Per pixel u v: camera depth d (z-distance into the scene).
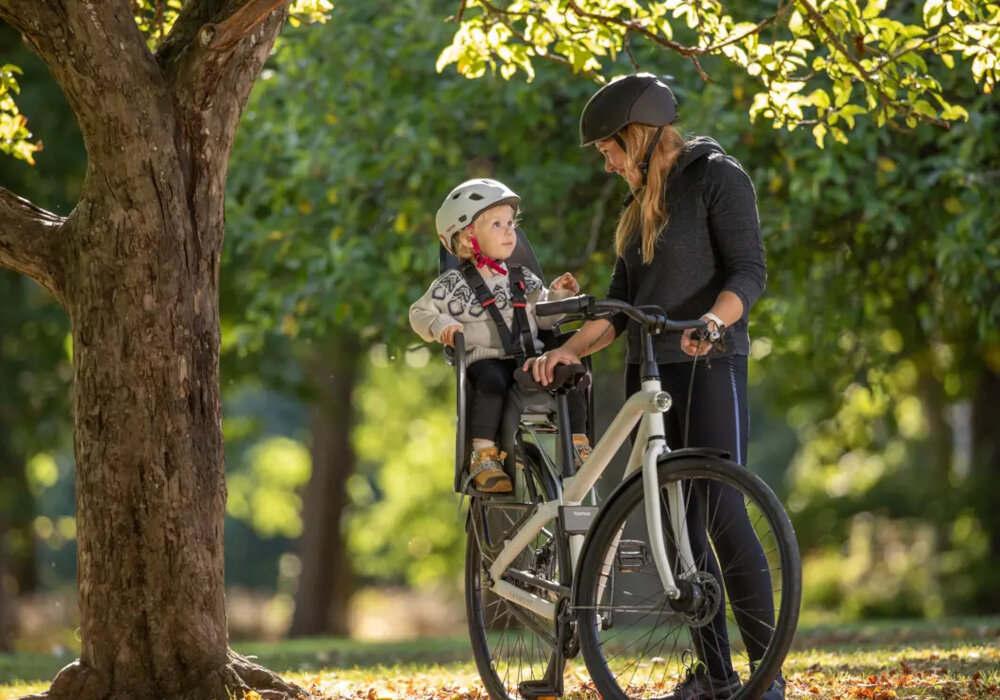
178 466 6.80
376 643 16.12
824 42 8.02
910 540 34.22
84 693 6.74
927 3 7.96
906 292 16.25
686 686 5.98
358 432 40.22
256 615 41.53
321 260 14.88
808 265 15.28
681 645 11.09
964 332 20.64
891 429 29.03
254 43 7.09
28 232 6.98
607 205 15.16
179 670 6.80
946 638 13.02
